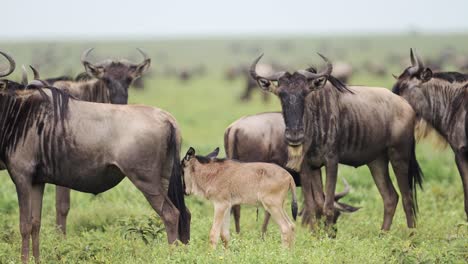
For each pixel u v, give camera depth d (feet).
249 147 128.98
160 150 105.81
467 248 97.71
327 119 123.44
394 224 136.46
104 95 147.74
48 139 104.27
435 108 136.98
